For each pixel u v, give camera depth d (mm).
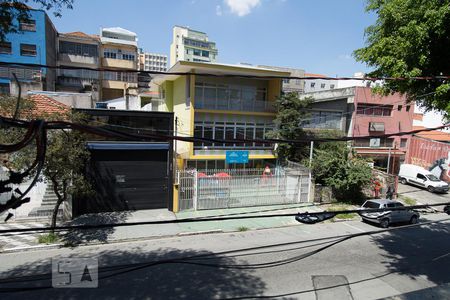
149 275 9617
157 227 14469
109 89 40688
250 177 18828
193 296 8398
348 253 12039
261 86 25797
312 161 20719
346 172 20016
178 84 25203
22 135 10508
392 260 11438
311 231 15008
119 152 16328
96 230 13695
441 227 16422
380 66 9070
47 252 11430
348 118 27562
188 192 17422
